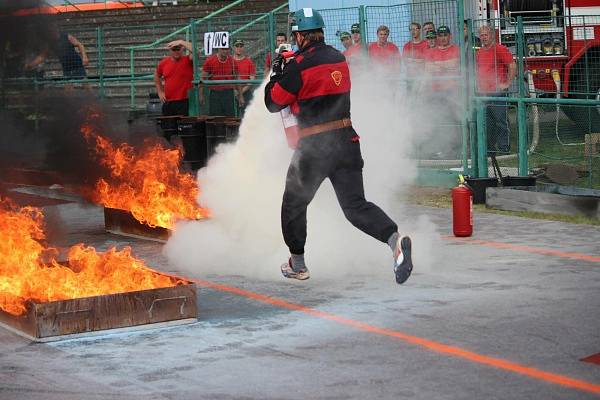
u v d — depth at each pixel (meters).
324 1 16.28
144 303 6.68
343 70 7.38
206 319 6.96
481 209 11.70
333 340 6.30
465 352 5.91
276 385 5.43
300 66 7.28
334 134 7.37
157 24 24.55
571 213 10.94
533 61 16.53
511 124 14.85
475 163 12.98
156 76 17.38
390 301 7.28
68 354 6.14
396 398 5.14
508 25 16.30
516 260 8.66
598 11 16.81
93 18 25.45
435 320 6.68
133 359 6.00
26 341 6.46
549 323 6.50
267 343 6.28
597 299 7.13
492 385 5.29
